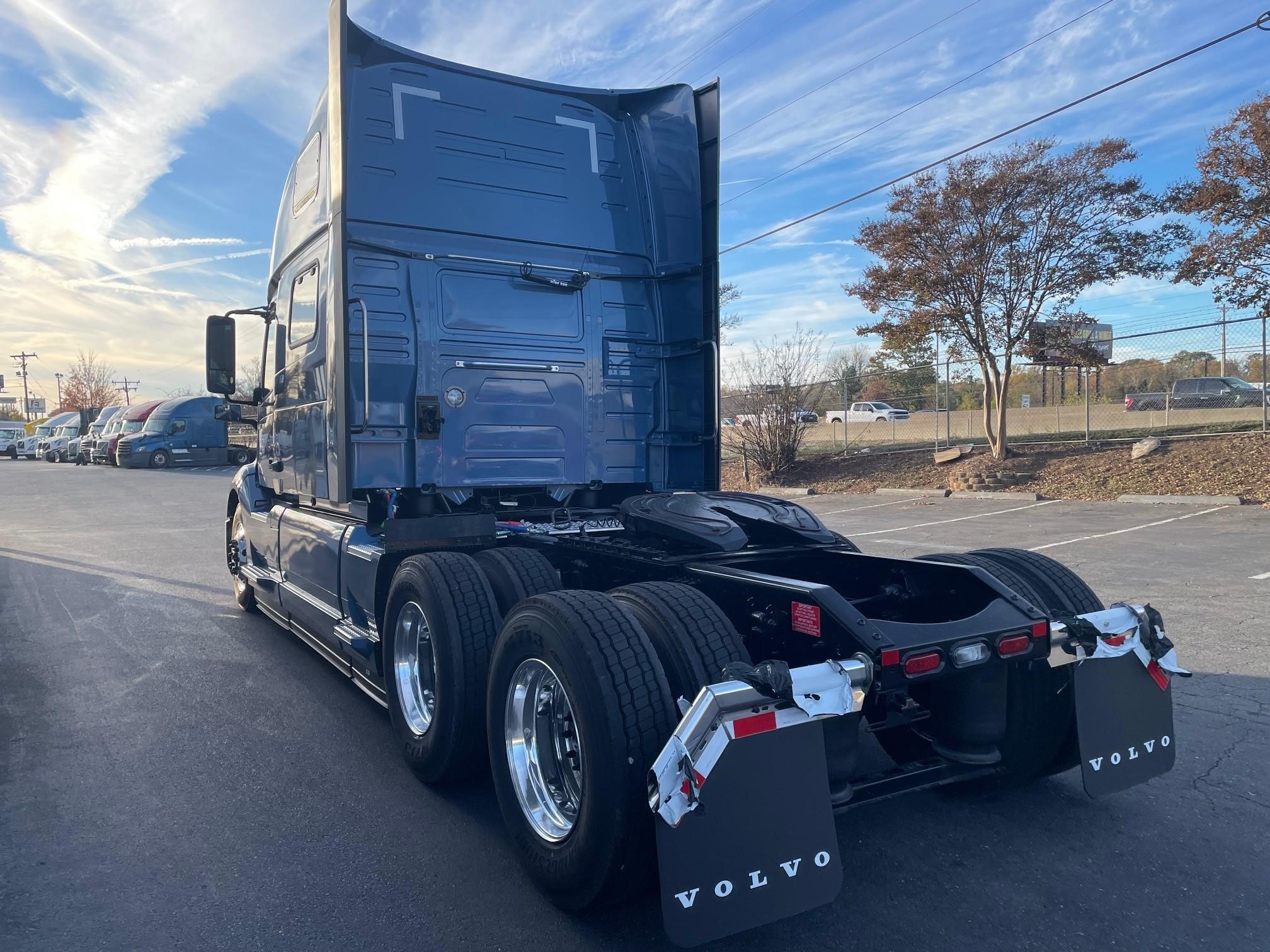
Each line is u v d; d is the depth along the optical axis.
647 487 5.71
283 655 6.65
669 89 5.63
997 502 15.43
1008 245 16.25
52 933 2.96
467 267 5.02
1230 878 3.23
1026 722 3.59
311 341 5.17
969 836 3.61
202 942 2.90
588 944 2.88
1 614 8.32
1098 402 23.45
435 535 4.46
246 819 3.84
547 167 5.36
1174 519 12.25
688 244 5.58
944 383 21.95
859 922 2.99
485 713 3.85
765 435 20.75
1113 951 2.79
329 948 2.86
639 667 2.87
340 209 4.23
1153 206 15.35
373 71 4.83
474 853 3.53
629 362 5.61
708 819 2.50
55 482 29.11
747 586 3.43
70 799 4.07
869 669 2.81
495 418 5.08
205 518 17.58
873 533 12.22
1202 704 5.03
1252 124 13.33
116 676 6.10
